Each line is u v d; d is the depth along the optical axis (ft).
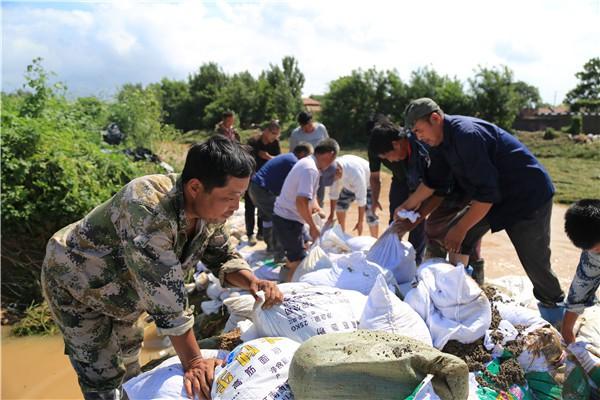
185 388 6.69
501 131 10.95
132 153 29.25
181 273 6.44
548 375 8.16
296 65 154.92
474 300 8.33
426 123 10.54
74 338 7.54
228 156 6.01
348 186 19.49
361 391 5.91
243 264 8.33
